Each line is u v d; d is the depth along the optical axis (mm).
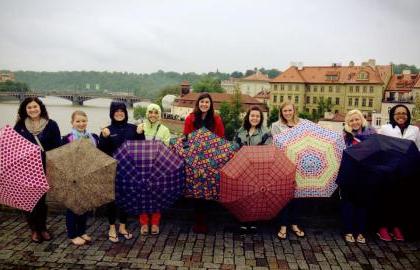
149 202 5602
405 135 6605
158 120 6797
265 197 5379
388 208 5711
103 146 6109
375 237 6434
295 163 5883
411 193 5668
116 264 5395
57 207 7141
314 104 81688
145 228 6383
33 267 5262
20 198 5363
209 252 5801
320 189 5898
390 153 5492
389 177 5406
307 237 6398
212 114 6984
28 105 5879
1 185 5320
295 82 81312
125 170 5543
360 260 5637
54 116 107750
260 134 6652
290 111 6754
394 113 6695
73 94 149625
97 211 7086
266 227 6785
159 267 5344
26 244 5930
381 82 73500
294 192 5750
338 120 62781
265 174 5359
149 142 5668
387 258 5711
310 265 5473
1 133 5383
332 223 6824
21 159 5234
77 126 6258
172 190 5645
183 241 6156
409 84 72750
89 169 5254
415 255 5812
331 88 79188
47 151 5664
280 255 5754
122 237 6246
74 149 5371
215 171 5863
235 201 5422
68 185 5238
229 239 6266
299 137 6012
